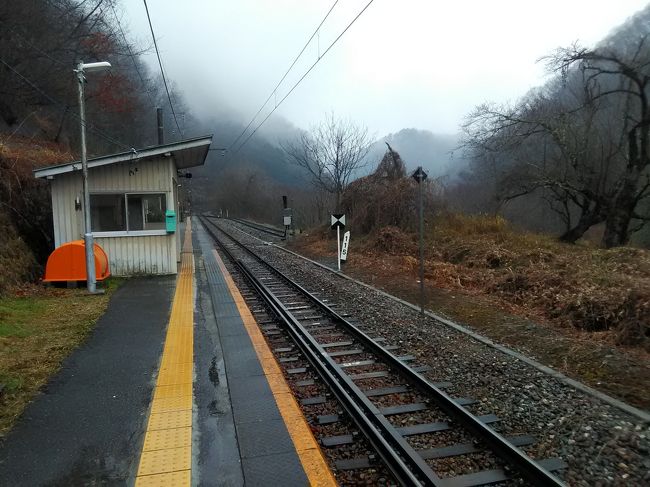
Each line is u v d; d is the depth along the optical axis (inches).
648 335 285.3
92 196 486.3
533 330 315.6
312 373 235.6
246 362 234.7
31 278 427.8
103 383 205.8
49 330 285.4
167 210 502.9
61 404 184.4
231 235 1275.8
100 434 160.9
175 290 421.4
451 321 348.2
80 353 245.6
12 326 285.0
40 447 152.3
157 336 278.2
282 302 406.9
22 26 757.9
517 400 204.4
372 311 374.3
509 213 1122.0
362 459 154.6
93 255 401.7
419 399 205.3
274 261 706.2
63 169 466.3
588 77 765.9
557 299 371.2
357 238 855.1
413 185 804.6
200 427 166.6
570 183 809.5
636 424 180.9
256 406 184.1
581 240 942.4
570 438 171.2
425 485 143.0
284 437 160.1
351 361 256.8
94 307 350.0
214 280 488.1
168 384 205.2
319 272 594.9
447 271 535.2
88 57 909.8
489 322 340.8
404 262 607.5
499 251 581.3
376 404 202.4
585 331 317.7
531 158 899.4
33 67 805.2
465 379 230.2
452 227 757.9
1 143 516.4
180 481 134.2
